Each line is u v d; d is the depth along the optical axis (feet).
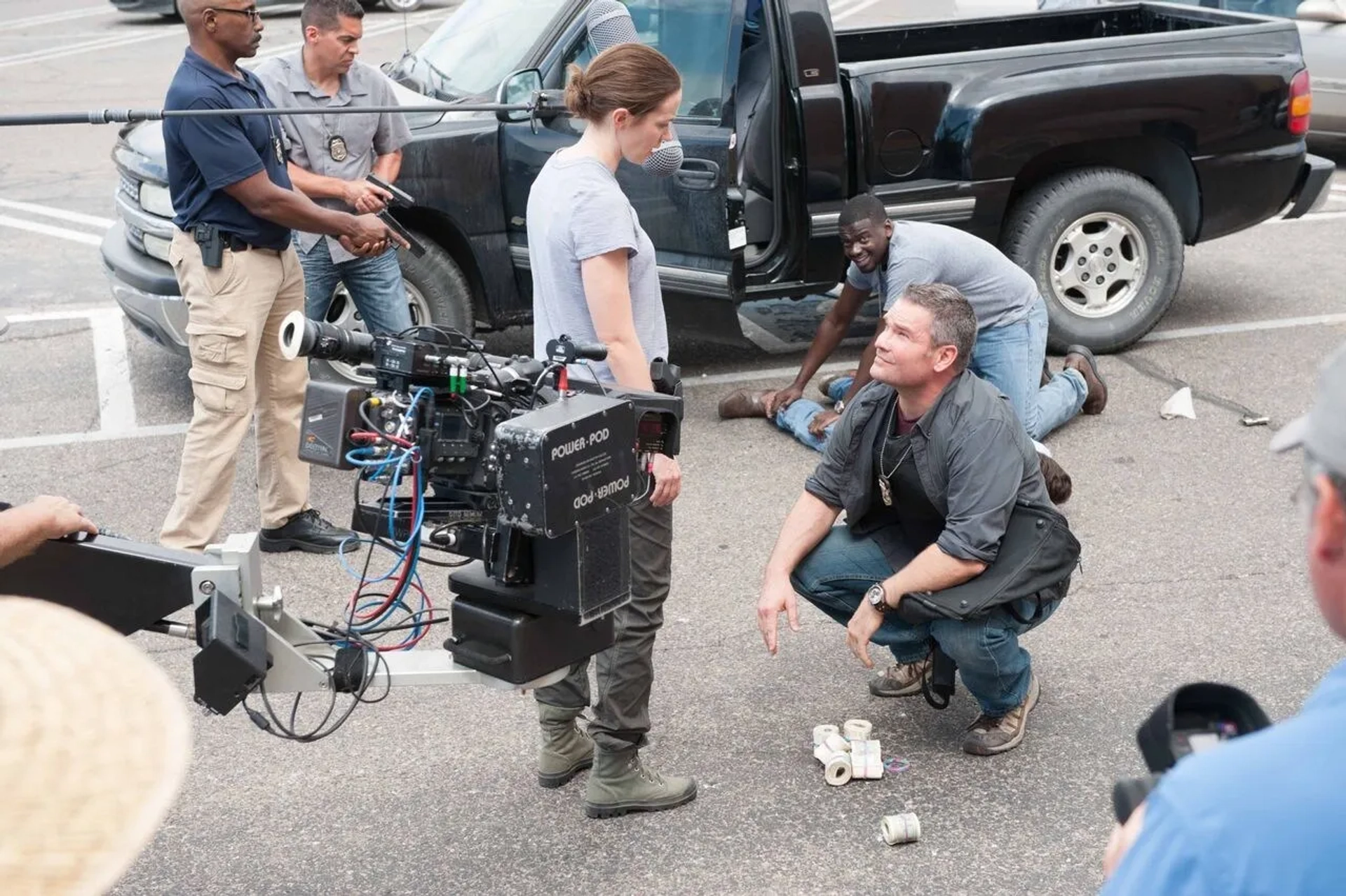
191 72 16.62
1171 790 4.70
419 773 14.17
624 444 10.53
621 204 12.03
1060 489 19.02
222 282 17.20
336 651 11.46
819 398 24.36
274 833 13.23
